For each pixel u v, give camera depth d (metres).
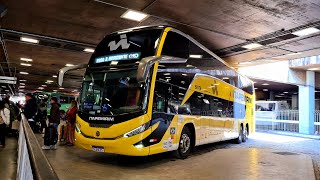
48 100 26.48
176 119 8.59
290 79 21.58
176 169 7.70
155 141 7.61
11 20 10.77
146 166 7.95
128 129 7.19
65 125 12.00
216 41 13.20
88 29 11.78
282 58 17.00
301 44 13.41
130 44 8.06
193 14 9.69
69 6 9.25
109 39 8.57
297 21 10.15
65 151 9.88
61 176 6.48
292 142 16.55
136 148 7.14
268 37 12.33
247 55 16.20
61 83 8.30
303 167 8.62
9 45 14.90
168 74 8.29
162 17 10.06
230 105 13.55
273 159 9.98
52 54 17.14
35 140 2.68
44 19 10.61
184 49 9.19
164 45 7.93
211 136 11.09
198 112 10.03
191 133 9.81
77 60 18.98
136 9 9.37
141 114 7.25
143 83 7.43
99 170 7.21
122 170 7.31
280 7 8.85
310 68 21.75
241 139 15.47
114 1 8.73
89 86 8.23
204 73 10.67
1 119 11.09
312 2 8.36
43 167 1.58
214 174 7.25
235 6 8.88
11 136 14.55
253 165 8.70
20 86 47.59
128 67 7.76
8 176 6.70
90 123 7.69
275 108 26.89
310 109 22.33
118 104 7.52
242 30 11.41
